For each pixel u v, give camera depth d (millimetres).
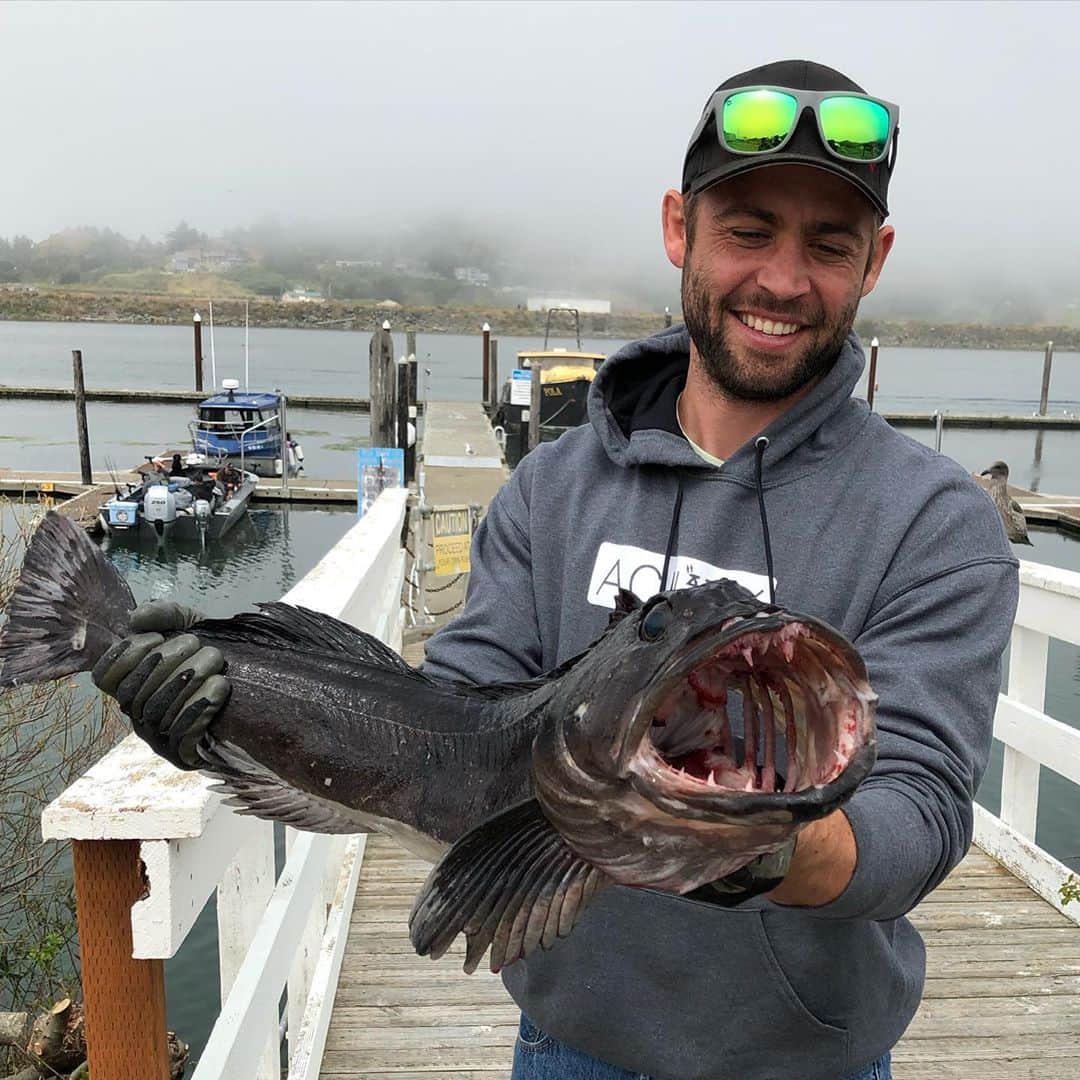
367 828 1783
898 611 1696
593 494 2090
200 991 5922
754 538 1879
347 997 3639
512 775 1658
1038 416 41219
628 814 1315
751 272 1816
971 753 1586
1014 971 3725
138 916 1660
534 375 23516
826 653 1132
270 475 25859
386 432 14430
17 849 6270
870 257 1900
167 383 51844
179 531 19234
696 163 1885
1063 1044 3336
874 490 1798
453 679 2020
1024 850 4375
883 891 1421
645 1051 1818
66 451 29500
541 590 2115
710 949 1746
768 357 1839
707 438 2016
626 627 1431
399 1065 3279
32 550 1921
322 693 1809
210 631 1867
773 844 1187
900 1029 1888
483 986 3723
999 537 1749
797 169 1746
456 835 1699
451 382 58250
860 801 1469
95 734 7262
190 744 1738
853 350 1936
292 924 2547
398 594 6824
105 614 1877
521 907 1440
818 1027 1753
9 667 1856
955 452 34688
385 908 4297
